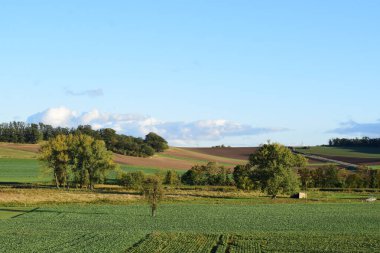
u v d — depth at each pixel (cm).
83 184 12650
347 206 9294
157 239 5112
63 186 12888
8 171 15638
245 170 12250
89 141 12769
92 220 6938
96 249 4550
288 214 7931
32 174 15325
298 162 11125
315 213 8112
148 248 4638
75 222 6712
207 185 13788
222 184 13925
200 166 14412
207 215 7681
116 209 8275
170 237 5259
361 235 5631
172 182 13588
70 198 9431
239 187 12494
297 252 4606
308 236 5491
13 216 7325
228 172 14138
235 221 7012
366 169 14375
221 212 8081
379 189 13100
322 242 5109
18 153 19238
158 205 8950
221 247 4728
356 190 12912
